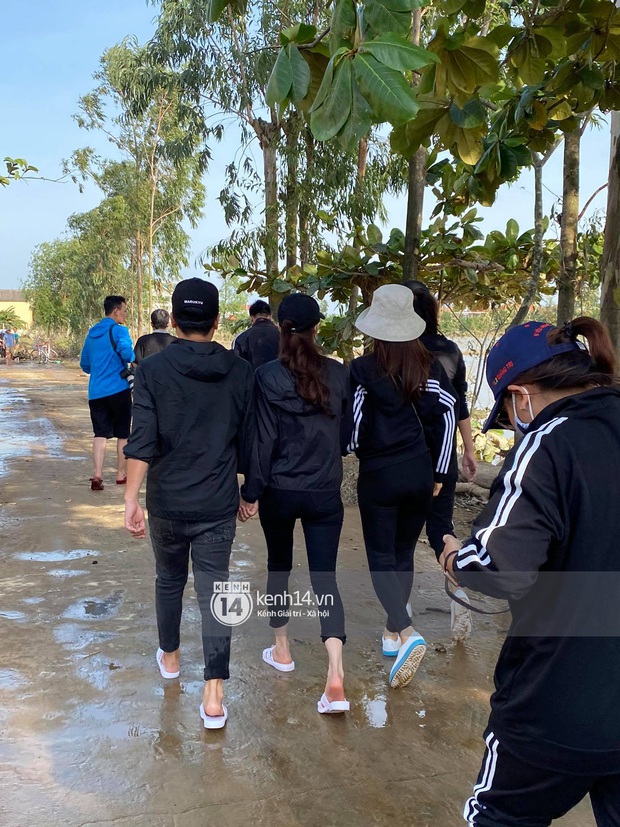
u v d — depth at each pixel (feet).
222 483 9.91
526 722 5.40
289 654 11.61
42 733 9.63
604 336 5.90
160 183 88.53
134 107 61.77
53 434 36.45
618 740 5.22
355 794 8.58
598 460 5.27
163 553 10.37
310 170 32.35
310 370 9.96
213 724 9.81
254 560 16.47
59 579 15.11
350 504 21.31
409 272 18.48
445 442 10.81
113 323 23.00
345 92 7.06
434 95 10.31
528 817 5.74
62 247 146.10
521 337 5.96
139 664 11.57
